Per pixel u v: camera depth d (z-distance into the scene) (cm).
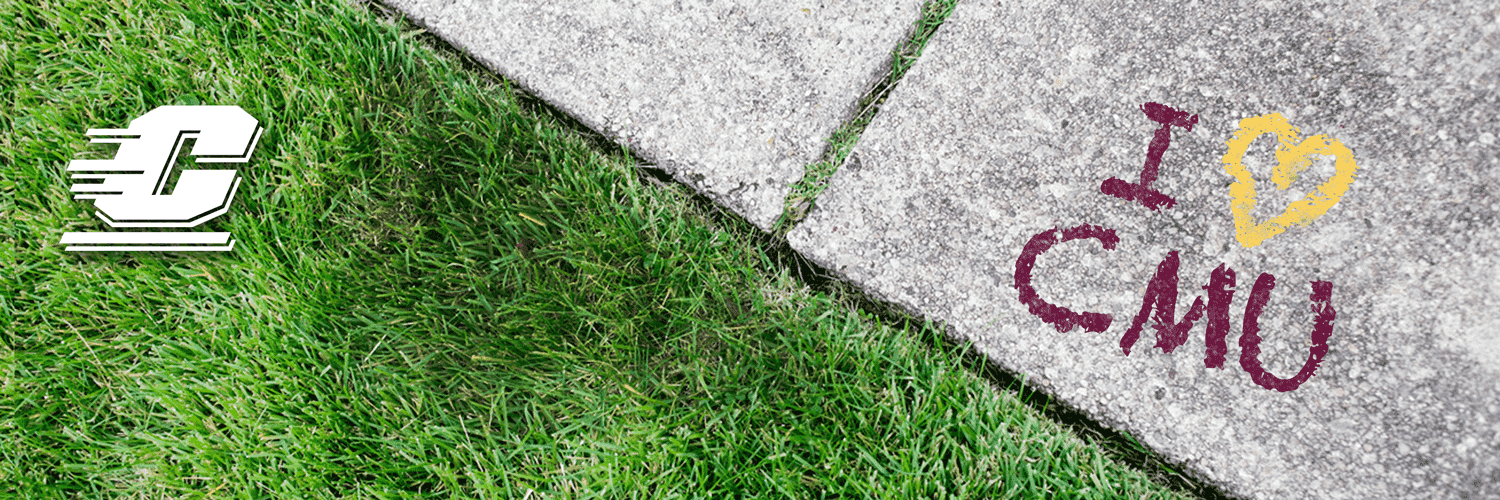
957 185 118
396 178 124
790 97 121
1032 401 117
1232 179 115
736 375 118
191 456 120
